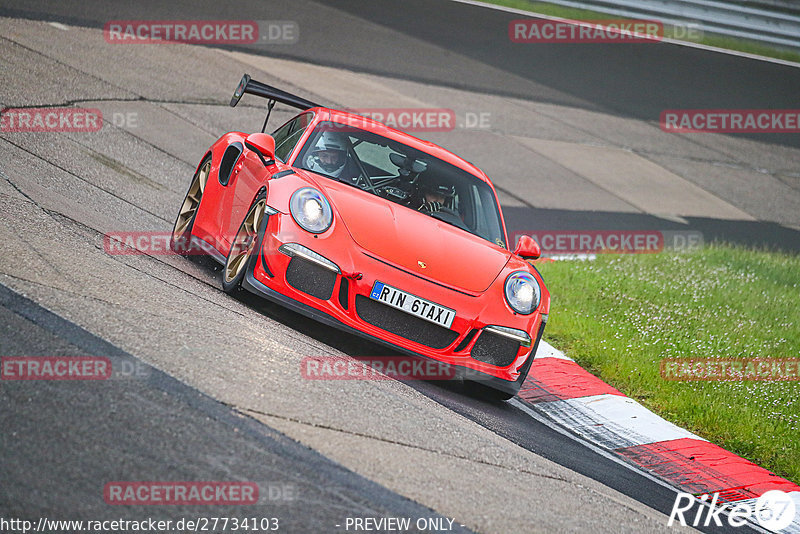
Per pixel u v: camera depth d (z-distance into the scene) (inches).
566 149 2336.4
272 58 2217.0
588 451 783.1
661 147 2613.2
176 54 1985.7
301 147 893.8
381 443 566.6
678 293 1460.4
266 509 438.3
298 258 751.7
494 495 550.0
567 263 1507.1
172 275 816.3
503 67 2812.5
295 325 787.4
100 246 823.1
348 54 2466.8
